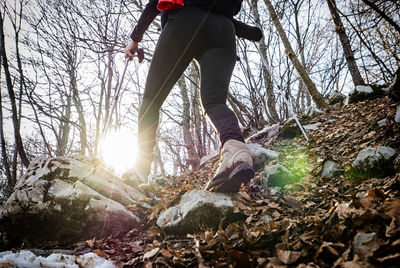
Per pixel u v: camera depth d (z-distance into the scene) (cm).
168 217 147
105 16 506
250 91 542
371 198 97
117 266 118
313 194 166
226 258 96
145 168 179
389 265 66
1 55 261
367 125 250
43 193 159
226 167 134
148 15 162
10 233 153
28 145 611
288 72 551
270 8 552
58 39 497
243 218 142
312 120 384
